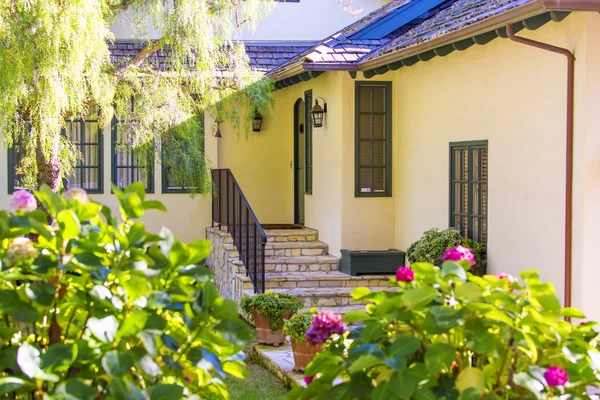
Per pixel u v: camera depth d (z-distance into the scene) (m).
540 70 9.09
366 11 18.62
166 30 11.23
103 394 3.48
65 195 3.83
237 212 13.59
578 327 4.02
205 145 16.44
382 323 4.04
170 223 16.25
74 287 3.70
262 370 9.56
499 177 10.02
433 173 11.95
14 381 3.16
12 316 3.38
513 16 8.08
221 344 3.62
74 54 9.88
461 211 11.17
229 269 13.49
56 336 3.66
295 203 16.75
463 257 4.25
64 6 9.82
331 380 4.19
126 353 3.32
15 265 3.51
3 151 15.54
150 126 12.00
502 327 3.81
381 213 13.45
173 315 3.85
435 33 9.94
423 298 3.74
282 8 18.19
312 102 15.10
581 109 8.28
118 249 3.62
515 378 3.64
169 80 11.96
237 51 12.45
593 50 8.20
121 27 16.64
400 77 13.13
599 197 8.27
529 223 9.34
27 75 9.82
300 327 8.58
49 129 10.24
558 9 7.47
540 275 9.12
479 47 10.48
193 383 3.97
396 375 3.70
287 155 17.06
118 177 15.99
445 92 11.50
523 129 9.45
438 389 3.90
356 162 13.28
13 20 9.82
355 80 13.24
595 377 3.98
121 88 11.80
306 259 13.30
